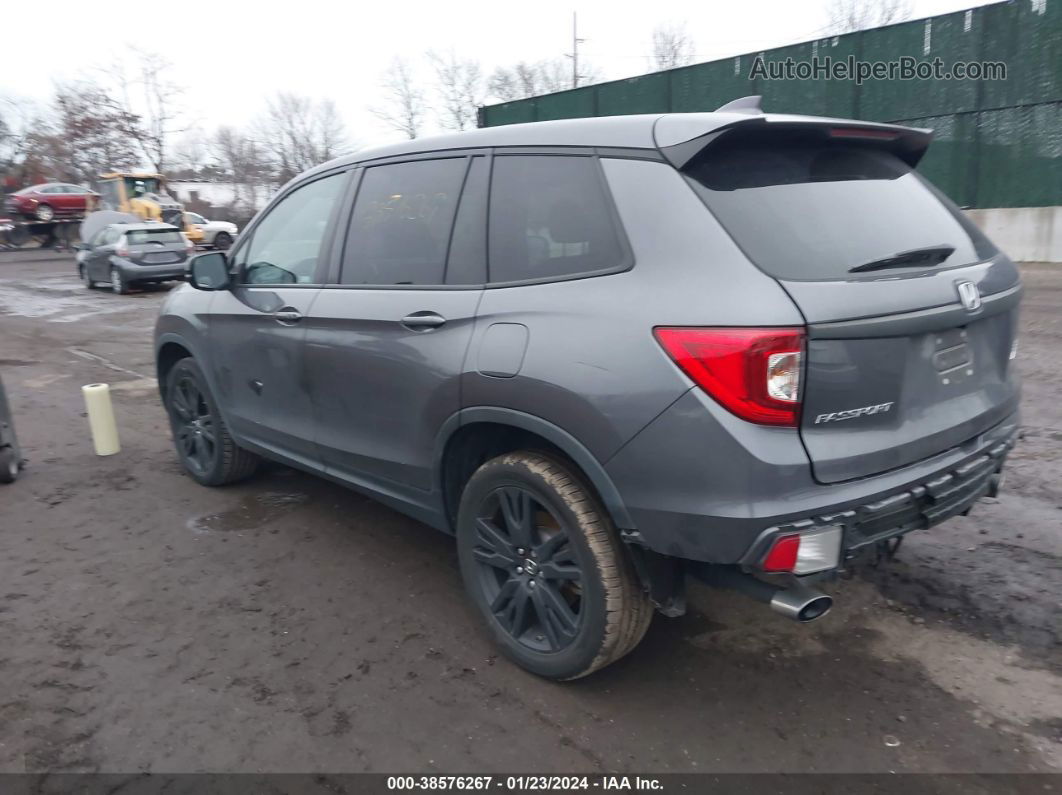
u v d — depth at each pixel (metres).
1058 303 11.12
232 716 2.97
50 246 37.41
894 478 2.59
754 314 2.36
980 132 15.60
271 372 4.29
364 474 3.85
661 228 2.64
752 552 2.42
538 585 3.05
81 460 6.02
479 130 3.45
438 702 3.03
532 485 2.94
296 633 3.53
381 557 4.25
